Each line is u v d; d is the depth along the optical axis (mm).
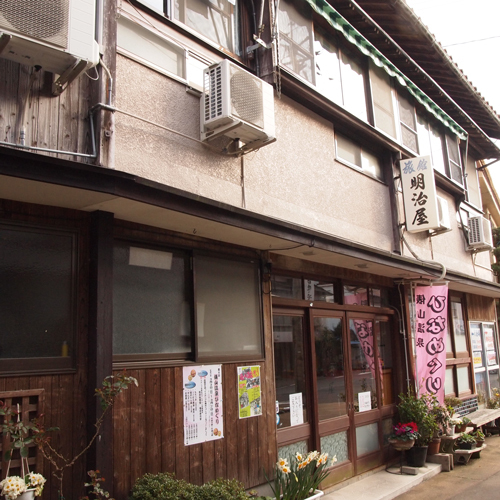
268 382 6062
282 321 6840
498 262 14695
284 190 6855
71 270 4328
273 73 6559
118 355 4609
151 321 4988
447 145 12109
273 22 6691
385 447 8469
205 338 5457
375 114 9172
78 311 4277
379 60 8727
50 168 3631
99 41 4543
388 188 9422
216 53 6246
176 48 5688
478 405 12148
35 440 3588
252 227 5188
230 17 6691
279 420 6465
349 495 6824
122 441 4395
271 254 6586
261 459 5738
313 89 7363
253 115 5609
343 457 7496
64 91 4367
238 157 6168
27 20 3674
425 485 7602
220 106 5418
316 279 7555
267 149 6695
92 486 4027
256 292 6223
